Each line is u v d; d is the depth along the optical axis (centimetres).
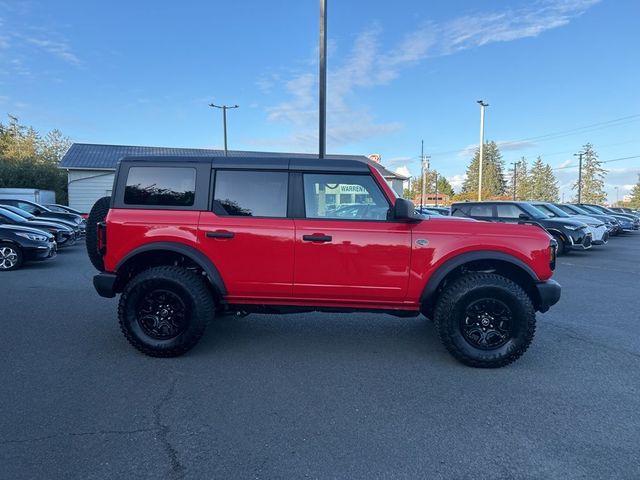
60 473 254
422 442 293
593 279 941
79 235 1535
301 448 284
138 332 439
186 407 339
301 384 385
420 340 511
